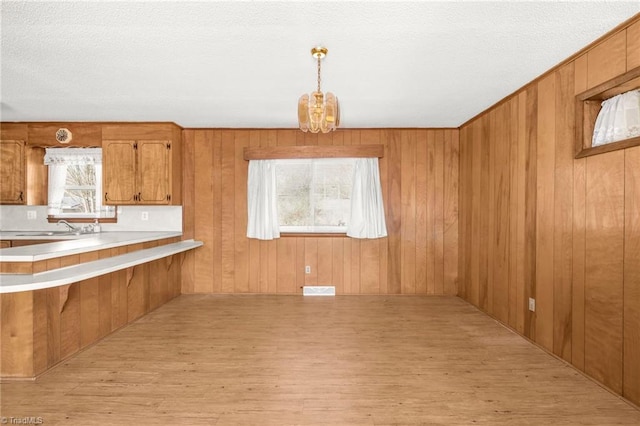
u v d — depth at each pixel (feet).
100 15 6.39
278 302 14.08
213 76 9.39
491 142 12.32
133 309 11.75
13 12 6.26
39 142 14.19
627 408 6.64
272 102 11.69
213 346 9.62
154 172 14.20
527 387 7.43
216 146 15.37
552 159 9.07
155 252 11.60
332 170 15.46
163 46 7.63
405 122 14.40
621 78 6.79
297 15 6.42
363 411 6.55
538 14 6.43
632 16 6.51
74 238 12.64
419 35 7.19
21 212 14.88
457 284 15.19
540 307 9.54
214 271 15.47
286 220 15.51
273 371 8.14
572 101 8.33
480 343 9.87
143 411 6.54
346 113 13.09
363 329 11.00
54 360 8.38
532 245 9.93
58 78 9.50
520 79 9.70
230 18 6.51
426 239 15.26
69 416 6.38
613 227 7.13
